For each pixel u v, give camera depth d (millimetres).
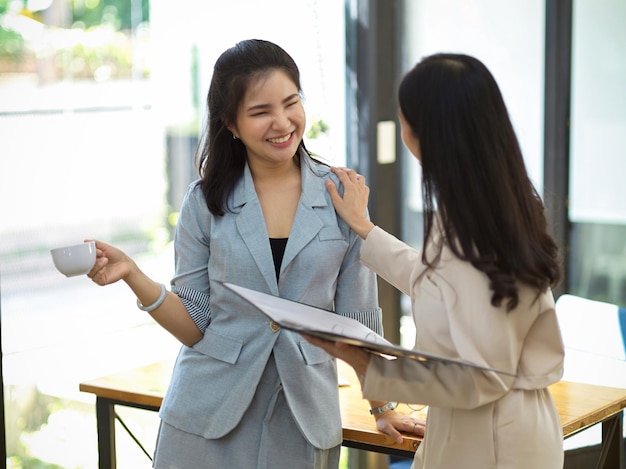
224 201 2146
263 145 2059
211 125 2148
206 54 3170
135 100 2996
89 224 2908
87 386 2488
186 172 3182
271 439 2115
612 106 4309
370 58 3643
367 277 2174
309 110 3455
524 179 1794
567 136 4336
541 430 1852
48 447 2873
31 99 2734
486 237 1762
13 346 2750
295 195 2152
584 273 4434
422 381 1802
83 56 2850
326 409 2125
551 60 4277
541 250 1789
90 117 2885
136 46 2979
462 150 1763
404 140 1885
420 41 3828
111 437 2500
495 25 4082
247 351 2105
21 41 2699
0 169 2678
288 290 2094
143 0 2982
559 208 4348
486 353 1762
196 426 2143
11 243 2723
